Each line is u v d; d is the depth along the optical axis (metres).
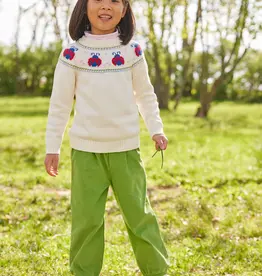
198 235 5.18
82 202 3.37
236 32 20.30
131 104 3.39
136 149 3.45
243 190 7.41
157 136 3.45
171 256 4.39
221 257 4.43
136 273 4.00
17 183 7.82
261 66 44.72
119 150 3.37
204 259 4.35
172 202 6.58
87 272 3.42
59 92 3.40
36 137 13.84
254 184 8.00
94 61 3.34
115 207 6.21
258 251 4.57
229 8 19.23
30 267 4.07
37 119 20.64
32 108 28.39
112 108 3.34
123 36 3.39
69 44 3.41
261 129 17.17
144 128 14.77
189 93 45.28
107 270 4.03
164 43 23.59
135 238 3.42
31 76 49.06
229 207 6.36
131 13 3.46
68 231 5.26
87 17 3.45
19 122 19.06
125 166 3.38
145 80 3.46
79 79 3.38
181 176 8.62
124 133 3.36
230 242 4.84
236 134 15.27
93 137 3.35
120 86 3.35
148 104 3.48
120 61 3.36
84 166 3.37
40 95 46.09
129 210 3.39
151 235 3.42
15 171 9.11
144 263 3.44
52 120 3.43
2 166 9.55
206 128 16.95
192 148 11.89
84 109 3.36
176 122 19.19
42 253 4.45
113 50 3.37
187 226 5.34
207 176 8.59
